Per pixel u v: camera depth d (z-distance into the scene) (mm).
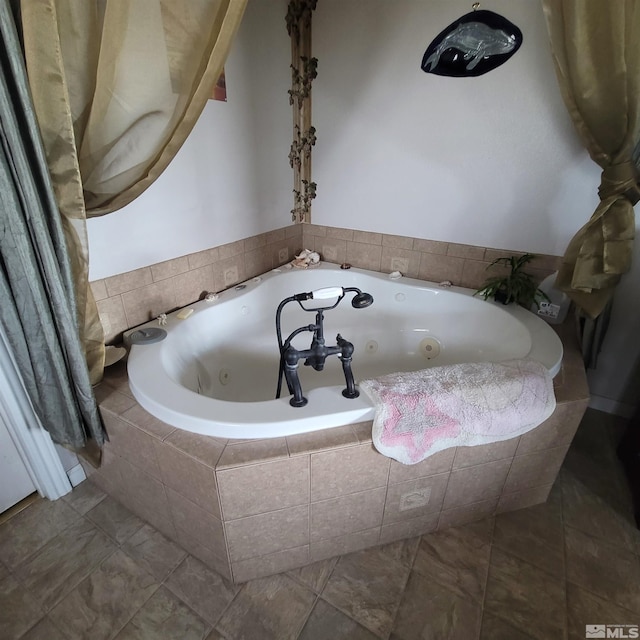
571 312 1851
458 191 1927
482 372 1254
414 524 1340
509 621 1135
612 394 1995
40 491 1487
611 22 1217
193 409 1121
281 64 1945
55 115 891
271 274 2180
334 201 2285
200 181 1719
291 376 1150
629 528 1417
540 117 1646
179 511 1211
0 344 1194
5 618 1128
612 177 1429
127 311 1550
